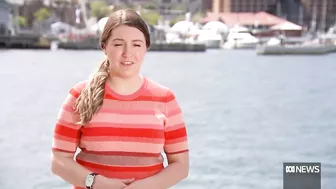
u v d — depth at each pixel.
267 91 25.33
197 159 10.72
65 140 2.59
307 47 59.19
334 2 112.00
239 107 19.41
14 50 64.94
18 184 8.14
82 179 2.53
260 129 14.66
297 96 23.50
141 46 2.59
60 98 20.75
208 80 30.44
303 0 113.44
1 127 13.96
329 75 34.69
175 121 2.67
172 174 2.63
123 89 2.60
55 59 47.06
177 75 33.28
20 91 23.17
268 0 115.06
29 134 12.98
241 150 11.72
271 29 84.12
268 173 9.46
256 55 58.72
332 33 86.75
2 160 10.00
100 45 2.69
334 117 17.02
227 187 8.70
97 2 92.81
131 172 2.55
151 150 2.58
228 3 116.12
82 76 30.83
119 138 2.54
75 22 92.50
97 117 2.55
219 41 71.62
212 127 14.84
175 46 64.38
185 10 102.75
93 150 2.56
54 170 2.59
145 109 2.60
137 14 2.63
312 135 13.80
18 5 90.25
